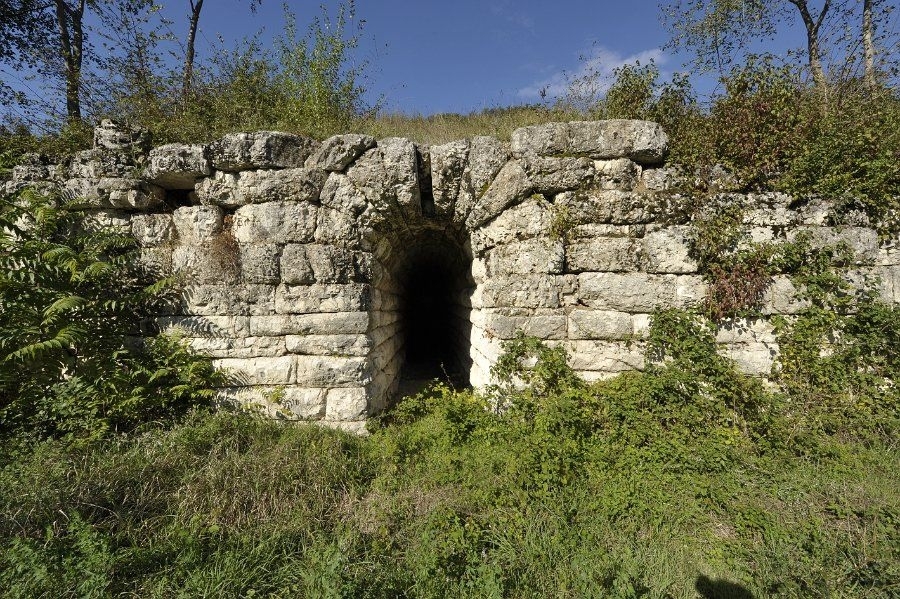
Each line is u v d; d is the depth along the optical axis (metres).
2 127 5.60
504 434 4.04
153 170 4.69
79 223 4.73
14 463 3.32
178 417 4.39
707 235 4.43
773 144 4.52
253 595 2.45
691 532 3.05
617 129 4.59
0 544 2.50
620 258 4.56
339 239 4.83
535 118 6.41
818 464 3.62
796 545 2.79
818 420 4.05
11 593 2.23
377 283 5.52
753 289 4.39
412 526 3.10
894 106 5.02
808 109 4.70
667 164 4.62
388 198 4.80
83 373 4.18
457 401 4.55
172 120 5.75
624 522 3.14
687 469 3.54
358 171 4.73
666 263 4.54
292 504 3.24
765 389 4.31
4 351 3.83
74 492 2.97
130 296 4.49
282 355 4.78
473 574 2.59
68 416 4.05
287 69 7.57
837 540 2.78
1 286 3.86
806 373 4.33
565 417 3.88
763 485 3.37
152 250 4.74
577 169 4.60
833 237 4.47
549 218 4.65
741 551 2.81
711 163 4.55
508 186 4.68
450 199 4.98
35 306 4.00
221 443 3.82
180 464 3.48
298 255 4.71
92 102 6.19
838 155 4.49
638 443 3.88
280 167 4.75
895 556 2.62
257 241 4.75
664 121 5.12
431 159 4.77
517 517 3.09
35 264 4.05
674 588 2.61
